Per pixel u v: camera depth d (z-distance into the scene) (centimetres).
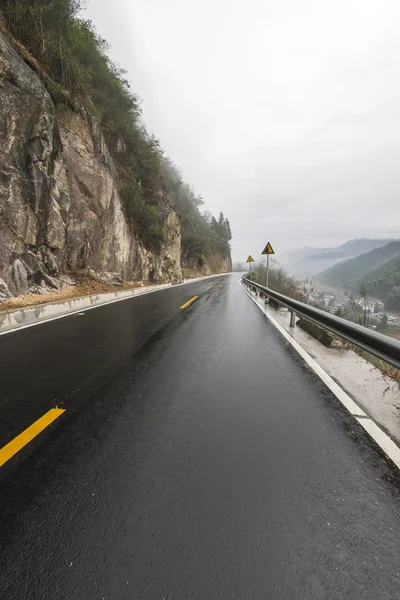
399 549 141
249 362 416
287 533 148
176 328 661
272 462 201
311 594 121
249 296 1457
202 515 158
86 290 1301
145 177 2489
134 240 2081
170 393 314
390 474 191
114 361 425
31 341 543
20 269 973
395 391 321
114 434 238
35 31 1231
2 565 134
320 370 383
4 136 941
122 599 119
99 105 1883
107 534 148
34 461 205
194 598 119
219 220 9569
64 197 1251
